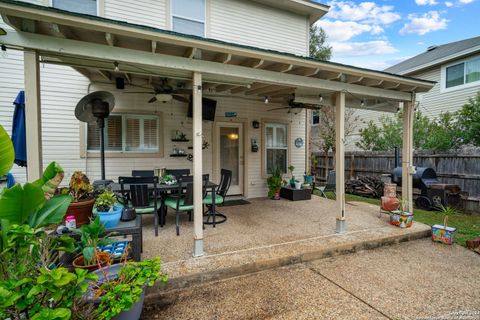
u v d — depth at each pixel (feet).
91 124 16.53
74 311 4.70
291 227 13.53
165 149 18.24
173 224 14.07
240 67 10.39
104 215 7.90
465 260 10.50
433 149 20.98
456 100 27.43
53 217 5.41
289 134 22.94
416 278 8.98
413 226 13.83
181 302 7.61
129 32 8.02
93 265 6.30
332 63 11.28
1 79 14.70
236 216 15.78
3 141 5.34
